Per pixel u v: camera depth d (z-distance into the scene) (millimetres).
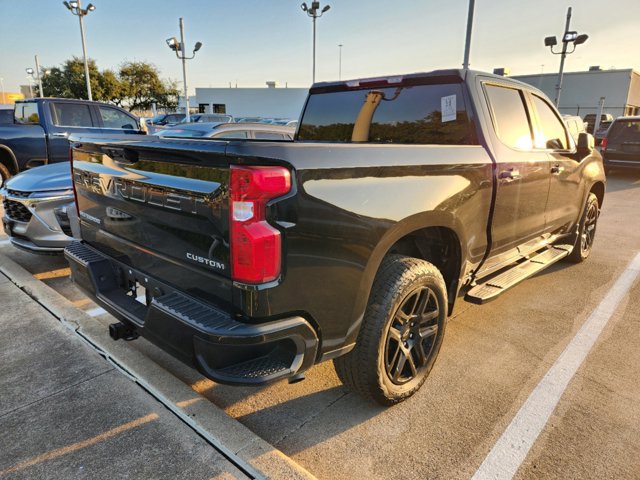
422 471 2240
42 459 2170
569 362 3256
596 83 31281
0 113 14312
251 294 1843
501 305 4281
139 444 2268
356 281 2158
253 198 1783
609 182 12914
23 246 4434
